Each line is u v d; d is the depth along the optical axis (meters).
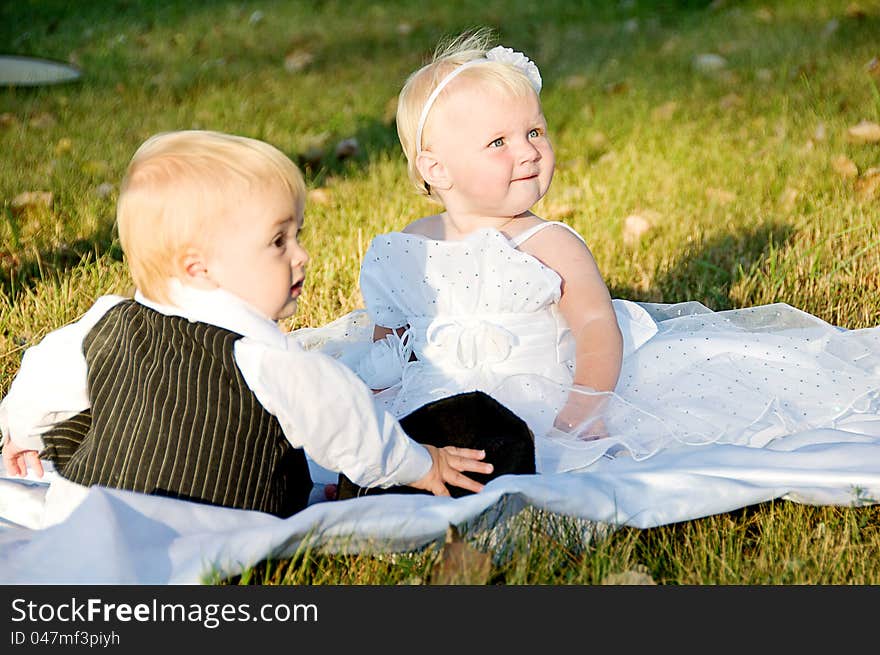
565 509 3.63
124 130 10.11
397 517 3.46
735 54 11.91
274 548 3.37
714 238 6.89
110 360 3.65
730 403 4.51
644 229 7.06
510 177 4.38
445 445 3.93
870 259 6.36
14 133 9.89
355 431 3.51
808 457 4.01
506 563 3.64
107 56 13.25
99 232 7.17
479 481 3.87
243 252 3.54
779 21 13.28
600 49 12.93
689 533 3.81
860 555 3.65
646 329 4.84
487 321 4.39
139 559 3.29
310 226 7.38
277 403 3.46
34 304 5.91
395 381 4.64
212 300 3.57
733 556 3.67
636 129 9.66
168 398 3.50
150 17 15.76
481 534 3.62
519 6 15.91
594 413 4.24
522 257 4.32
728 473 3.93
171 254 3.54
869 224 6.72
